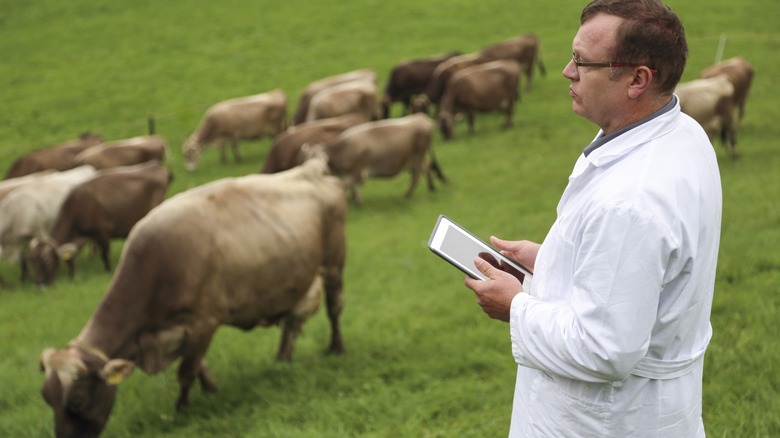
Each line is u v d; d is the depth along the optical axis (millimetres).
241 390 6812
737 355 5426
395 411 5664
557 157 17406
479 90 20781
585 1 34031
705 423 4480
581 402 2148
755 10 30453
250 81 27516
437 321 7953
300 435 5379
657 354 2125
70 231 13328
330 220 7281
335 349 7590
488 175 16750
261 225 6625
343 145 15391
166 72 28844
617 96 2102
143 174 13812
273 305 6852
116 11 35531
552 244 2211
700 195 2068
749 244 8359
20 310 11562
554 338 2057
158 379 7328
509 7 33938
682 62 2088
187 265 6191
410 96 25172
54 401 5863
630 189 2002
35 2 36688
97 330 6160
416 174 16062
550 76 26484
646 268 1954
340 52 29734
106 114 25703
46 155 18312
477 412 5418
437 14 33469
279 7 35375
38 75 29328
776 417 4340
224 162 22141
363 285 10117
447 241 2637
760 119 18312
